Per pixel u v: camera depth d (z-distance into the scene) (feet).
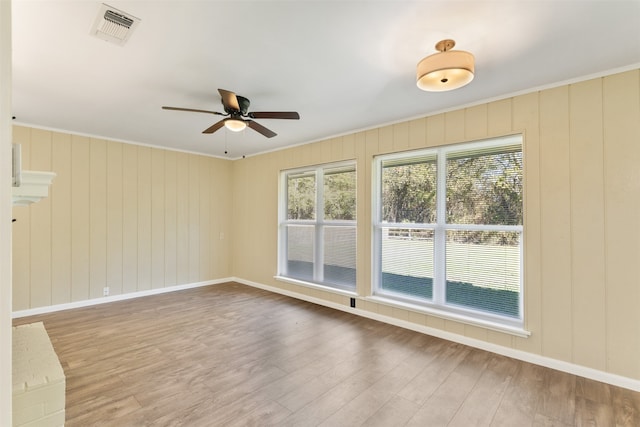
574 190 8.52
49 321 12.32
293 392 7.55
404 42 6.81
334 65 7.80
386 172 12.85
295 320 12.60
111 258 15.20
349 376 8.29
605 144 8.11
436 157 11.41
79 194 14.25
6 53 2.01
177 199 17.60
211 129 10.19
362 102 10.26
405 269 12.25
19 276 12.78
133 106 10.63
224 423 6.44
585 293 8.33
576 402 7.16
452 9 5.70
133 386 7.76
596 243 8.20
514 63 7.72
